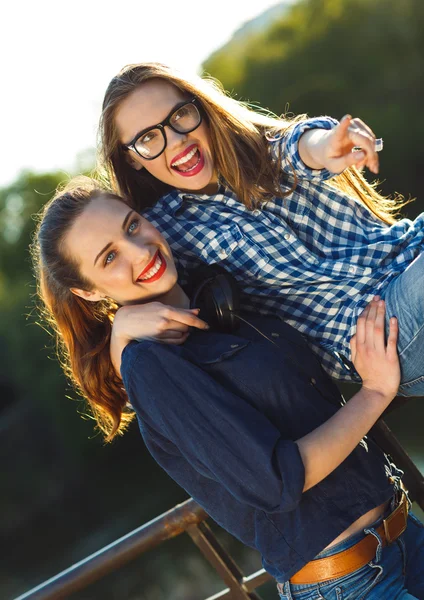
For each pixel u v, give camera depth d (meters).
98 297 2.04
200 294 1.97
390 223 2.13
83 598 14.77
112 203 1.97
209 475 1.72
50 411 20.80
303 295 2.03
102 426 2.25
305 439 1.66
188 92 2.06
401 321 1.78
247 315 2.01
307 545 1.71
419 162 20.80
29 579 18.05
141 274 1.95
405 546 1.83
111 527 18.36
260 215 2.04
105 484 19.80
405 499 1.84
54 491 20.31
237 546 13.27
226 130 2.04
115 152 2.17
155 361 1.75
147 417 1.79
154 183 2.24
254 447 1.63
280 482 1.60
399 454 2.03
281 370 1.80
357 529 1.74
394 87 22.30
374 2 22.94
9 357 22.12
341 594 1.71
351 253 2.01
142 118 2.05
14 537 19.77
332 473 1.74
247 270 2.03
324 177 1.97
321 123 1.96
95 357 2.12
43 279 2.10
